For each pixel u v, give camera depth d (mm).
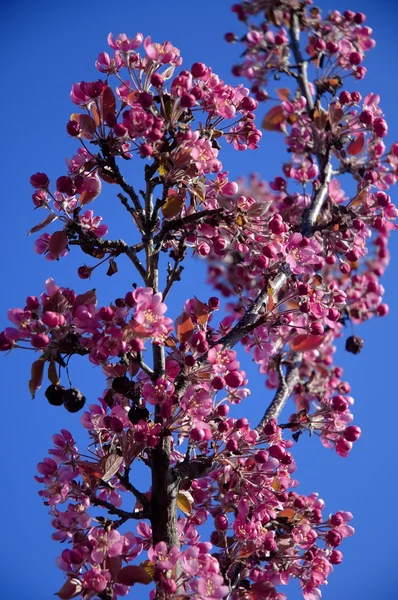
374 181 6266
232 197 4840
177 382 4488
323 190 6551
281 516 4945
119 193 4785
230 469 4848
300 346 5086
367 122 6227
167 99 4617
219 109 4770
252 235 4832
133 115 4461
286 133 6965
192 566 4070
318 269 5492
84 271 4812
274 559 4848
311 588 4785
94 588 3955
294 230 6465
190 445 4621
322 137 6637
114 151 4668
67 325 4203
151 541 4508
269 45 7184
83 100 4688
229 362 4461
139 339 4078
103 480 4426
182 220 4781
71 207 4863
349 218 6117
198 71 4688
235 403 4816
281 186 6934
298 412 5309
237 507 4812
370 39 7039
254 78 7273
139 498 4480
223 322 5156
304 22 7199
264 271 5012
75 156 4719
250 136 5008
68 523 4293
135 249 4801
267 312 4926
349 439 5195
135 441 4363
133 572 4027
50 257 4797
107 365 4262
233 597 4734
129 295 4094
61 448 4520
